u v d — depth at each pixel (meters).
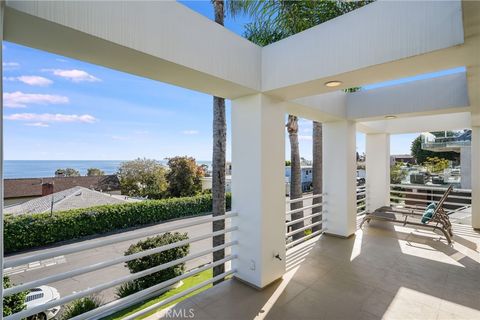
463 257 3.77
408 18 2.03
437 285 2.95
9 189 19.08
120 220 11.67
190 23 2.21
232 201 3.23
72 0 1.56
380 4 2.17
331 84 2.67
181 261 2.65
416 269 3.37
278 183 3.14
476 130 5.44
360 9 2.28
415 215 5.56
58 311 4.55
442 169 13.46
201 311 2.50
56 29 1.57
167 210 13.41
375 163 6.86
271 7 4.30
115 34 1.75
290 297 2.73
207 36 2.35
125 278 2.23
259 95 2.94
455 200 7.82
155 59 2.02
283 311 2.48
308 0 4.13
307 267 3.46
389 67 2.23
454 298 2.67
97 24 1.66
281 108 3.21
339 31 2.39
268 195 3.00
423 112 4.12
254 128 2.97
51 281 1.76
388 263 3.57
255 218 2.96
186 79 2.49
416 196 8.03
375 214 5.31
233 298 2.73
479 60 2.06
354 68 2.29
